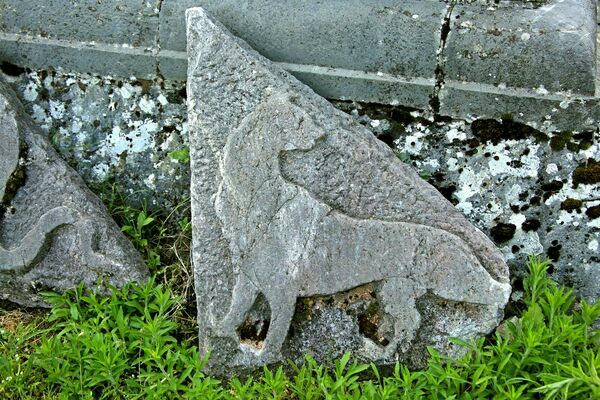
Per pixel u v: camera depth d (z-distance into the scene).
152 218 2.63
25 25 2.57
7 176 2.55
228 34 2.38
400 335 2.36
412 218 2.33
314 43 2.42
